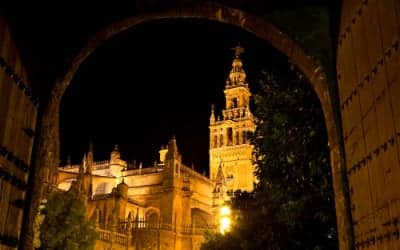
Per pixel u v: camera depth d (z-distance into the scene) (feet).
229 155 346.13
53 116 23.47
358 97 19.21
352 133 20.20
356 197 19.90
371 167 17.70
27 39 19.99
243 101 363.97
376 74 16.90
